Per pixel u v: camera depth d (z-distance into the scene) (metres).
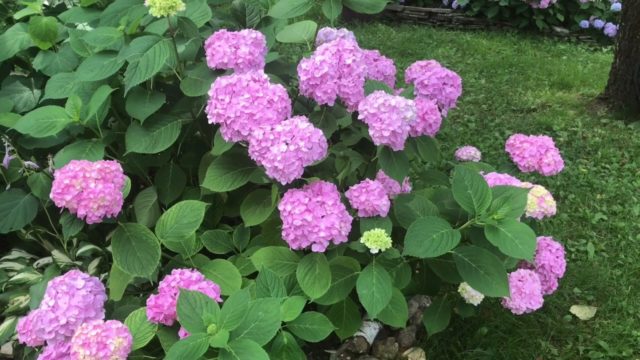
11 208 1.31
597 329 1.52
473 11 3.90
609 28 3.71
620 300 1.61
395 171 1.17
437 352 1.40
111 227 1.41
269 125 1.10
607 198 2.08
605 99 2.76
